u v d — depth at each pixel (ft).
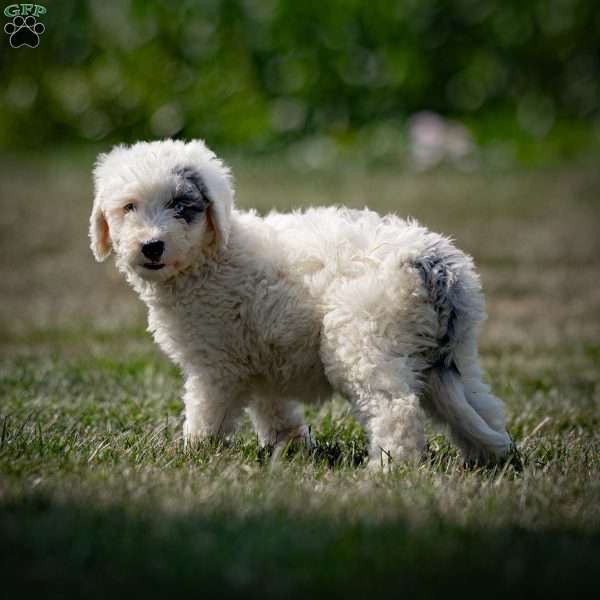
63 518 20.01
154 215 26.48
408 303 24.82
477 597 16.56
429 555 18.15
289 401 29.09
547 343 44.11
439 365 25.52
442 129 88.12
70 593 16.74
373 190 77.05
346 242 26.14
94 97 92.17
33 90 93.30
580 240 64.90
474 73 93.15
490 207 72.74
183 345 27.37
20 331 47.01
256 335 26.66
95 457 25.25
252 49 91.71
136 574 17.37
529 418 31.81
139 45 92.17
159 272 26.32
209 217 26.91
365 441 29.25
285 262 26.48
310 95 91.09
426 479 23.20
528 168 86.43
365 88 91.45
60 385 35.81
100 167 28.68
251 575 17.22
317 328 25.95
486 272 58.18
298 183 79.20
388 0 90.74
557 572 17.49
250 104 90.63
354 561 17.93
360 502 21.29
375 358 24.82
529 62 93.81
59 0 92.68
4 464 24.00
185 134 90.48
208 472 23.88
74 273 59.52
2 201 74.59
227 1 91.20
